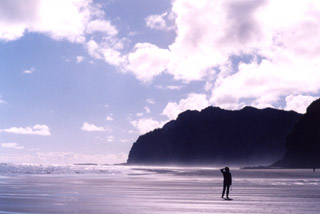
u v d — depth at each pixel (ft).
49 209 65.10
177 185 141.79
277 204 73.26
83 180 183.93
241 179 189.98
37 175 254.68
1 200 81.30
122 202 77.77
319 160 525.34
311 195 93.04
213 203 75.82
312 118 577.43
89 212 61.41
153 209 65.67
